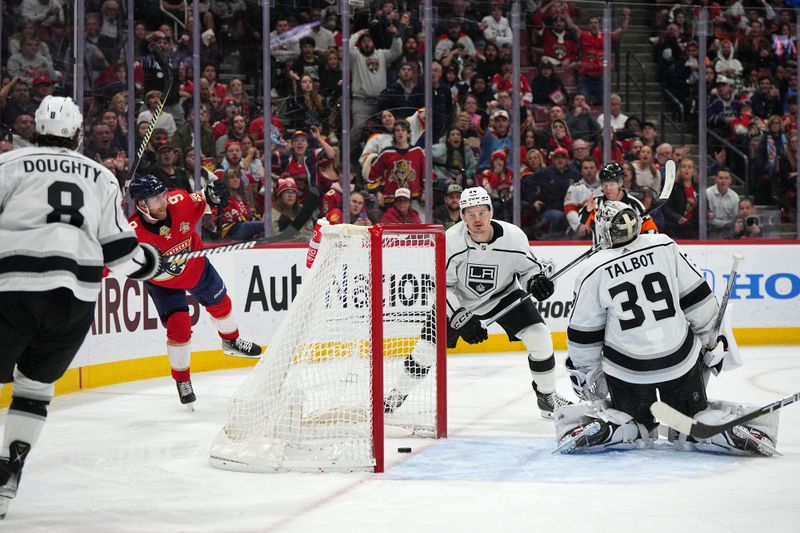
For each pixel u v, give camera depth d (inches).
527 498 163.0
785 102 483.8
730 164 476.1
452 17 442.6
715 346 203.2
